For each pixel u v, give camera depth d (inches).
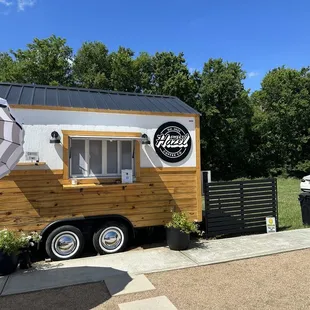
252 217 289.3
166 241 253.3
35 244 215.0
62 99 238.2
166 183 247.4
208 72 932.0
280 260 204.5
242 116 981.8
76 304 145.6
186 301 146.6
